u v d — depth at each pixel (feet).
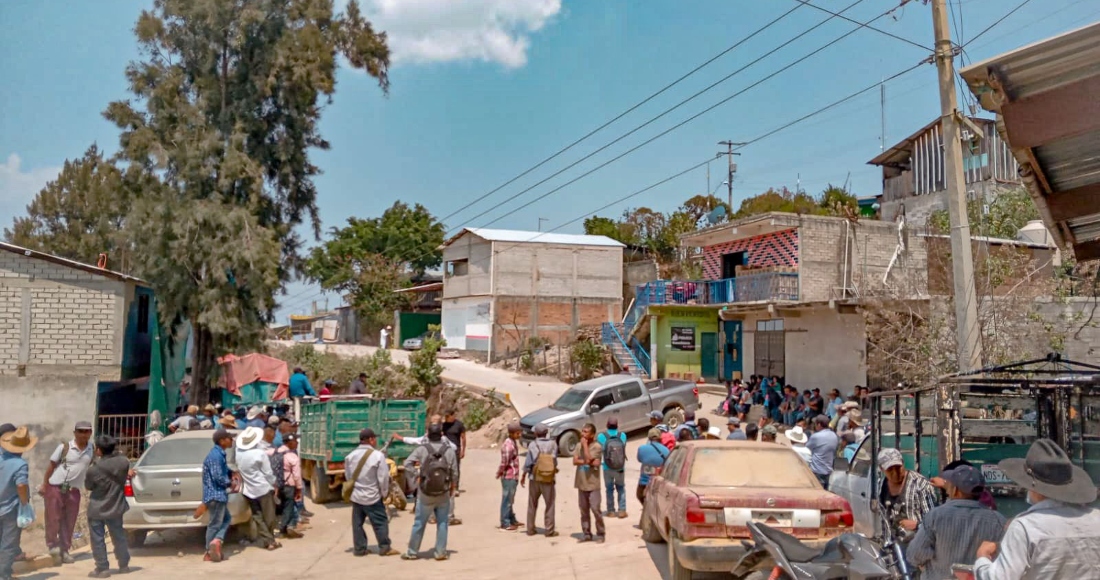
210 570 33.19
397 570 33.55
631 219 198.80
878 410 27.94
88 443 35.37
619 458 45.50
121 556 32.27
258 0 91.50
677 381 78.89
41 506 54.44
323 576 32.32
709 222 120.16
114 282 63.52
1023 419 26.02
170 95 87.25
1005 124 16.42
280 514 42.37
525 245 146.72
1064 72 15.29
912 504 23.16
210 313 82.79
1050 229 25.13
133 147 84.84
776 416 77.20
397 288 195.52
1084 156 19.01
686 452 31.81
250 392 85.61
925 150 120.88
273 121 94.38
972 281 33.94
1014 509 24.58
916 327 59.57
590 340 111.14
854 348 76.38
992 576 13.26
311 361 121.08
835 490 35.09
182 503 36.17
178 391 89.45
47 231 134.41
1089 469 23.84
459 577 32.09
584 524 39.19
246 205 88.07
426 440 36.88
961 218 34.17
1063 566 12.73
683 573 28.53
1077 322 55.88
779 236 94.89
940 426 24.70
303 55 91.40
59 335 62.03
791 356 86.12
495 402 94.58
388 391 109.60
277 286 87.92
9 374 59.11
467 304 153.38
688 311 102.63
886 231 94.48
